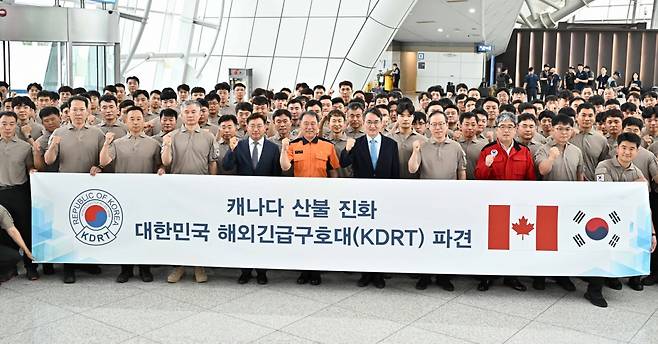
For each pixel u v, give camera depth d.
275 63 21.28
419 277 7.16
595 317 6.01
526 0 40.53
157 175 6.73
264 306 6.25
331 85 20.34
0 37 14.44
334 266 6.65
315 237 6.64
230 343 5.40
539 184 6.39
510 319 5.95
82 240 6.84
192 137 7.04
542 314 6.08
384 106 9.15
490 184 6.44
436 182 6.47
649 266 6.36
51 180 6.81
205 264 6.78
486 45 38.84
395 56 39.19
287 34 21.27
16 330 5.64
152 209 6.77
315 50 20.80
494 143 6.87
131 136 7.07
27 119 8.29
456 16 29.38
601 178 6.67
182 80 22.19
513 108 8.66
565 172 6.78
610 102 10.05
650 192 7.01
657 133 7.82
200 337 5.52
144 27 19.00
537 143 7.46
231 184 6.67
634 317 6.01
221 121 7.56
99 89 16.11
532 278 7.21
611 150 7.62
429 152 6.93
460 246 6.52
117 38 16.30
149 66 21.84
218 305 6.27
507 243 6.47
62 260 6.86
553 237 6.42
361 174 6.91
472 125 7.50
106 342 5.41
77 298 6.46
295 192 6.61
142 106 9.83
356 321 5.88
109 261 6.84
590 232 6.38
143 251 6.82
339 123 7.45
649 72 42.28
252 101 8.88
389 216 6.55
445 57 39.59
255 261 6.73
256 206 6.66
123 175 6.75
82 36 15.45
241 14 22.09
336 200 6.58
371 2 20.20
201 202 6.71
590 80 29.41
